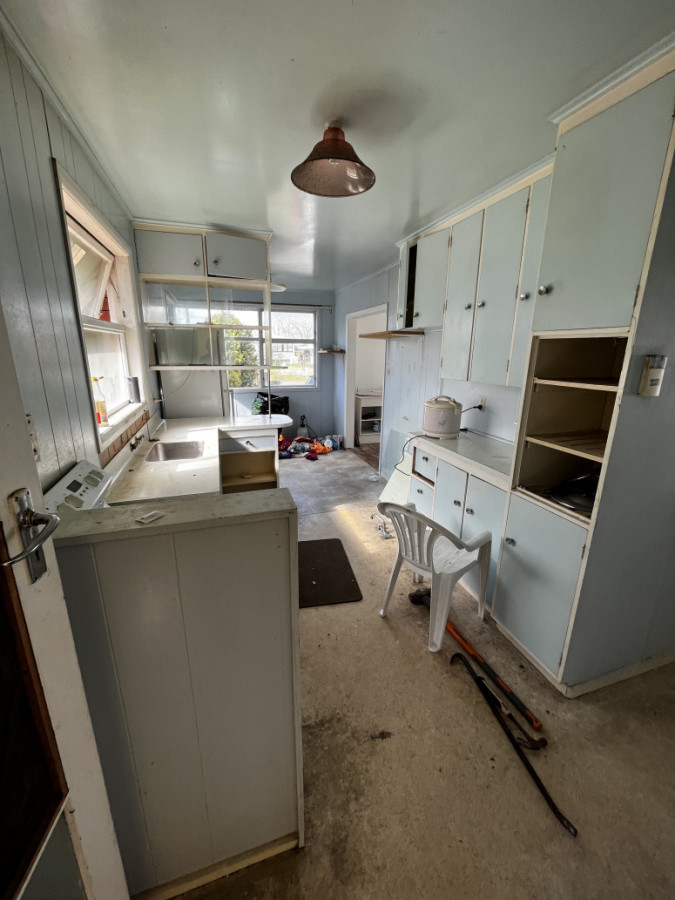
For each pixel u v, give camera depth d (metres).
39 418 1.14
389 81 1.30
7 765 0.53
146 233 2.74
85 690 0.84
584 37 1.10
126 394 2.54
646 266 1.21
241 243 2.97
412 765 1.35
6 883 0.50
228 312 3.26
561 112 1.43
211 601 0.87
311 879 1.06
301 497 3.90
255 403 5.39
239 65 1.23
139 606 0.82
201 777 0.98
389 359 4.12
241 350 4.91
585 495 1.62
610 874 1.06
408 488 3.27
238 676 0.94
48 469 1.19
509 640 1.95
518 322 2.03
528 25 1.07
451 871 1.07
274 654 0.96
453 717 1.54
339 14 1.04
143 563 0.80
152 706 0.89
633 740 1.44
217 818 1.03
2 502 0.55
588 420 1.86
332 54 1.18
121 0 0.98
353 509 3.61
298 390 6.11
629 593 1.60
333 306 5.98
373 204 2.37
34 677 0.60
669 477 1.51
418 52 1.17
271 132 1.61
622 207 1.27
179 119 1.51
